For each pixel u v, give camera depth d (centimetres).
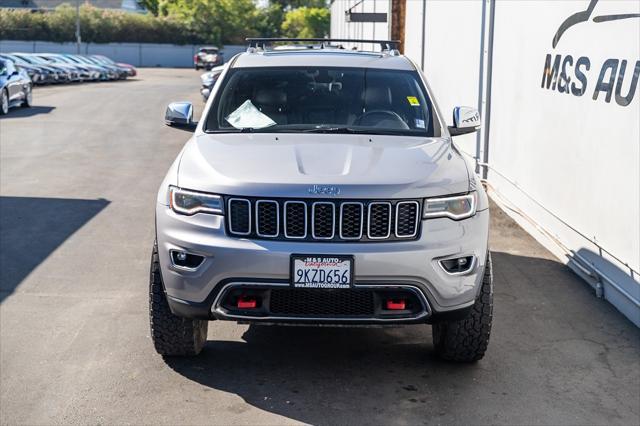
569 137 683
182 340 455
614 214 581
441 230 413
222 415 407
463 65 1082
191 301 417
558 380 457
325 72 550
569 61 686
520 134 831
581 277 649
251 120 511
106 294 605
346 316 409
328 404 420
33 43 6781
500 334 527
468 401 427
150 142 1485
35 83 3494
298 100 526
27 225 817
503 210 895
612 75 590
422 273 404
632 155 550
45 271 662
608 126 594
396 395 433
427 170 429
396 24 1602
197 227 413
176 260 421
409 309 414
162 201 435
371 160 438
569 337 524
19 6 8638
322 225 406
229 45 7750
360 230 405
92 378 452
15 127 1702
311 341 513
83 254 714
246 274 402
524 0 821
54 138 1522
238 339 514
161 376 454
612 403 429
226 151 453
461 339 452
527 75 809
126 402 421
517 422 404
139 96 2756
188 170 436
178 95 2845
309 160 435
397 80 548
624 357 492
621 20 573
